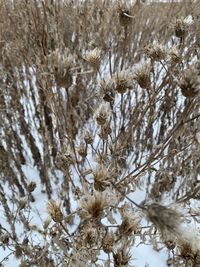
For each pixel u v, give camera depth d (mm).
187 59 258
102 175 155
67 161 218
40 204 323
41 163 331
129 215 169
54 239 184
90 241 178
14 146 352
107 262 181
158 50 194
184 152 259
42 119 322
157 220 131
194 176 266
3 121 332
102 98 203
